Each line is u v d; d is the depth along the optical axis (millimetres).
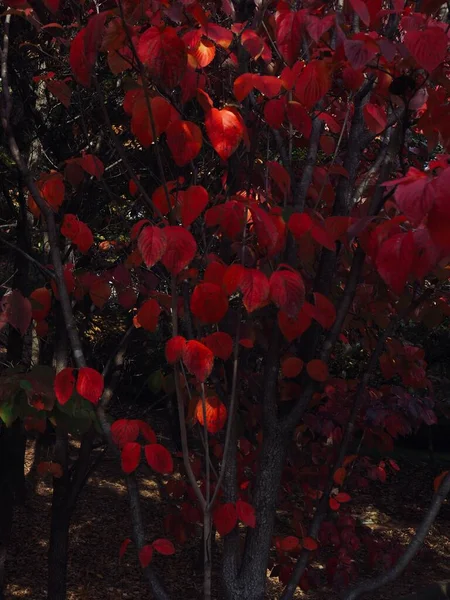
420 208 1378
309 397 2230
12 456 6418
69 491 5133
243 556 2254
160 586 2121
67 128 5680
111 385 4844
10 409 2297
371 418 4070
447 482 2092
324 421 3768
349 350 5117
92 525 10102
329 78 1943
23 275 5984
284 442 2256
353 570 4121
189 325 2084
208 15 2398
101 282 3031
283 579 3504
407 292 2885
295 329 2070
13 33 4387
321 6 2168
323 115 2369
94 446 5176
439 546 10305
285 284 1877
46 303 2754
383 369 3410
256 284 1869
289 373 2256
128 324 4902
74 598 8211
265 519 2238
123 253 4168
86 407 2318
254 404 3000
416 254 1669
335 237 2100
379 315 3143
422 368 3451
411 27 1888
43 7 2680
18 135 5656
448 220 1367
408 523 11328
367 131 2463
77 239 2455
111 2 2992
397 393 4559
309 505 3850
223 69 2662
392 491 12656
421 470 13609
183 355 1911
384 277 1663
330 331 2168
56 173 2496
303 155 3301
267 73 2395
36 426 2734
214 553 8727
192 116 3268
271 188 2773
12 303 2318
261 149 3219
